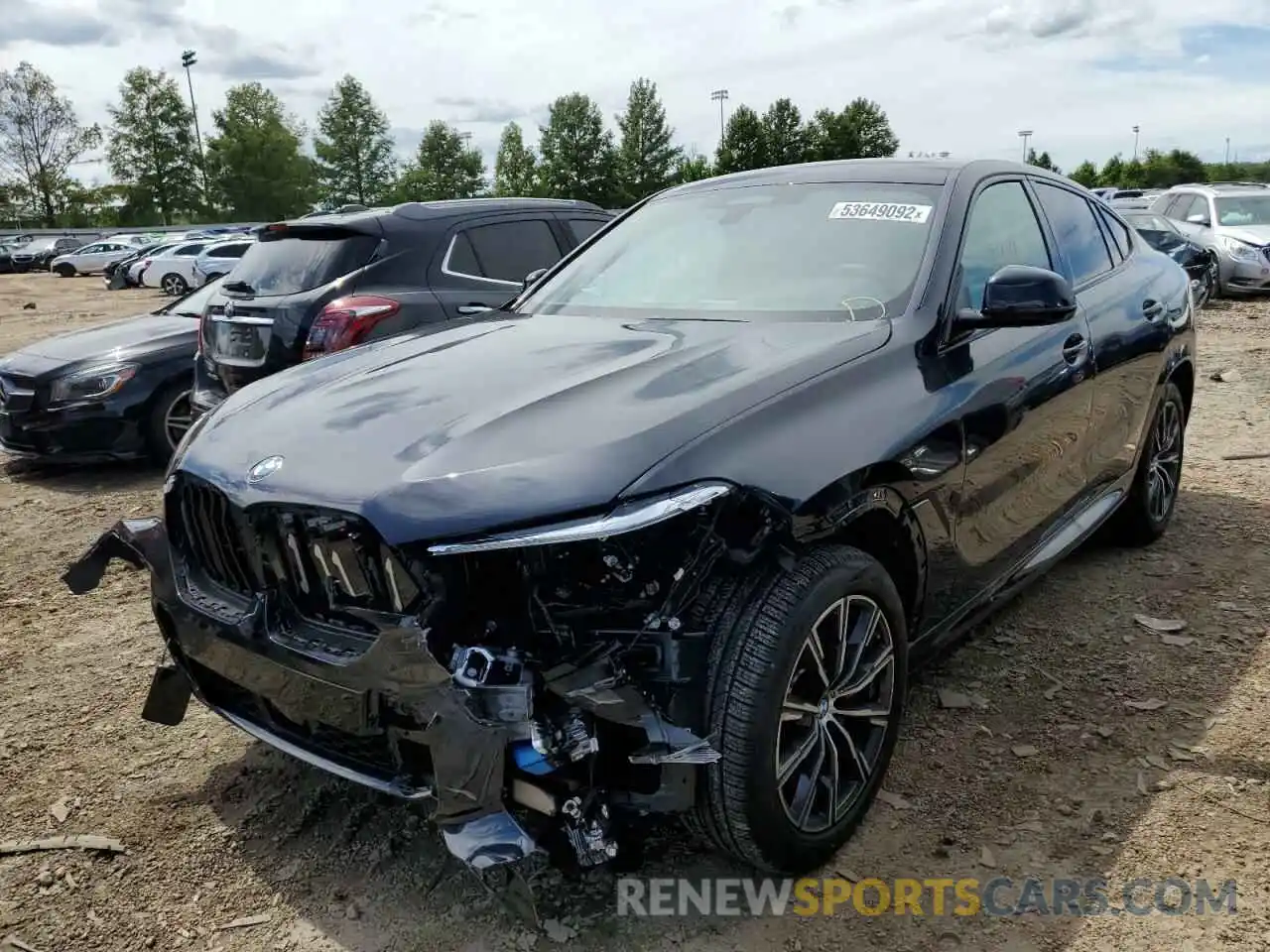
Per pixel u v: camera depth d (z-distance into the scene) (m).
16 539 5.80
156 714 3.04
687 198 4.12
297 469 2.45
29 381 7.02
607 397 2.56
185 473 2.72
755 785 2.31
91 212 86.25
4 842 2.88
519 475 2.24
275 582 2.49
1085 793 2.93
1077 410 3.73
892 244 3.36
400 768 2.33
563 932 2.46
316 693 2.37
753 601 2.35
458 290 6.06
